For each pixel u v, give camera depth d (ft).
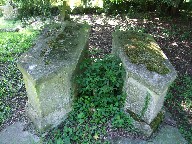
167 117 8.36
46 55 7.60
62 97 7.65
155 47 8.30
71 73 7.59
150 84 6.84
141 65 7.38
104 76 7.86
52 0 12.76
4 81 9.68
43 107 7.38
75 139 7.48
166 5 14.40
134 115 7.75
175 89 9.41
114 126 7.73
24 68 7.10
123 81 7.82
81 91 8.15
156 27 13.30
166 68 7.36
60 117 7.95
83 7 14.96
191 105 8.79
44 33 8.70
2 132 7.93
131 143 7.48
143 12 14.84
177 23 13.66
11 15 14.26
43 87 6.97
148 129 7.55
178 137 7.75
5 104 8.81
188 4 14.19
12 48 11.53
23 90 9.36
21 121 8.20
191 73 10.21
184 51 11.49
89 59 8.30
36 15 13.92
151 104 7.20
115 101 8.02
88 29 9.04
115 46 8.62
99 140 7.48
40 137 7.70
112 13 14.93
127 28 13.07
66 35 8.58
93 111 7.93
